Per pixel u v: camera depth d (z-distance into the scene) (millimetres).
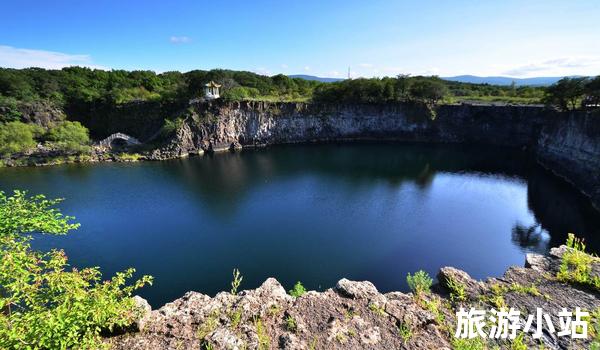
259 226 39781
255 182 59156
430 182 59125
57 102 96375
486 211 45188
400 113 102938
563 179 60688
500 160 76375
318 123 102875
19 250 6945
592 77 65812
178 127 85312
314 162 75375
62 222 8672
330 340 6562
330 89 107125
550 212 44781
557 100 72000
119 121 96625
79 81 110312
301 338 6625
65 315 6043
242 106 94562
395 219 42031
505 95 123562
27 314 5941
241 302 7750
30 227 7957
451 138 99750
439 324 7078
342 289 8297
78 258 32281
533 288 7902
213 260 31688
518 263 31672
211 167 71188
